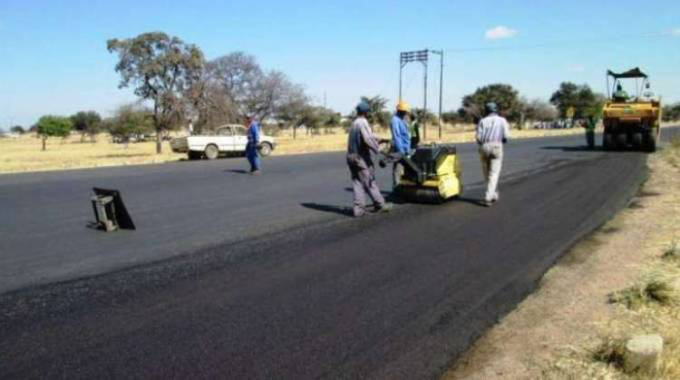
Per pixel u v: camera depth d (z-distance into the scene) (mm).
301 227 9188
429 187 11039
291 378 4176
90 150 54969
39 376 4223
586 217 9688
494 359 4469
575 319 5195
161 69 36562
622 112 23844
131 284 6312
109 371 4293
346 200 11984
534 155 23234
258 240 8312
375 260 7156
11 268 7012
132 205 11672
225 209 11055
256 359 4469
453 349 4645
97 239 8570
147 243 8250
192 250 7785
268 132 63094
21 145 76750
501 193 12531
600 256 7180
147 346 4711
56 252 7785
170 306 5613
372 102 70438
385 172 17438
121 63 36688
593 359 4410
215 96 42062
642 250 7391
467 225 9188
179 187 14625
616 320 5133
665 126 71125
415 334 4930
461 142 40406
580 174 16078
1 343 4789
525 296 5824
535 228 8898
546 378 4156
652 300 5570
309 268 6836
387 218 9836
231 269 6840
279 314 5379
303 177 16734
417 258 7230
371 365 4375
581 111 96562
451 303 5648
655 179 14406
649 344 4199
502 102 91312
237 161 24969
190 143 28406
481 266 6863
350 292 5977
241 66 59844
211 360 4453
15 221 10094
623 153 23656
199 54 38625
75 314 5422
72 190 14375
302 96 67312
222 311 5469
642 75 24578
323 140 57000
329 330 5012
